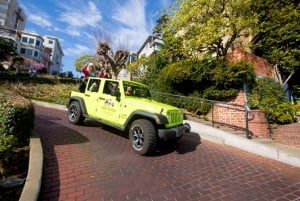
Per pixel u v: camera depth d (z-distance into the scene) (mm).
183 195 3385
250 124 7957
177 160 5000
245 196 3525
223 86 9641
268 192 3736
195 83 10508
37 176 3051
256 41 12609
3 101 4180
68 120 7879
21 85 14836
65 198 2971
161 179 3889
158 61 14781
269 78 10953
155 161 4770
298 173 4824
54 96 13781
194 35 11672
